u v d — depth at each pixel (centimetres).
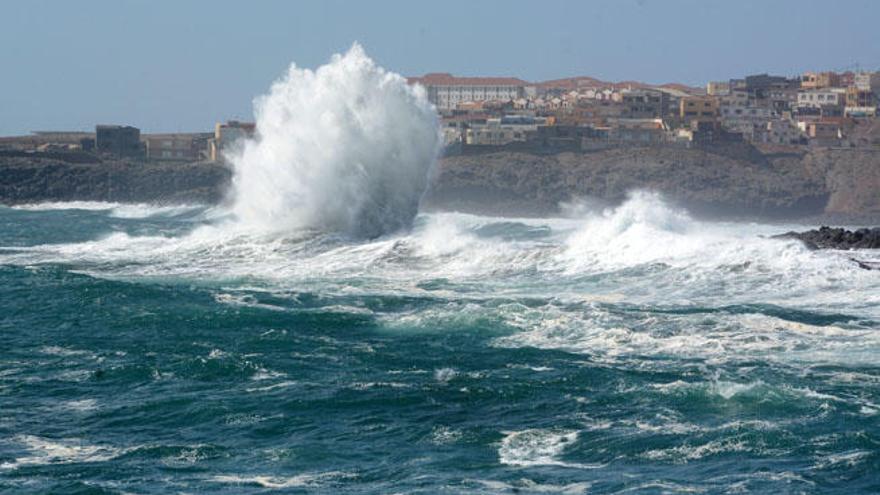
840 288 13575
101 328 12300
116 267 17038
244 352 11081
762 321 11806
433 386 9750
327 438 8519
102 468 7912
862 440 8112
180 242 19350
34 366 10725
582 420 8775
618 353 10781
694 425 8562
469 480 7619
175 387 9912
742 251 15112
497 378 9950
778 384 9525
